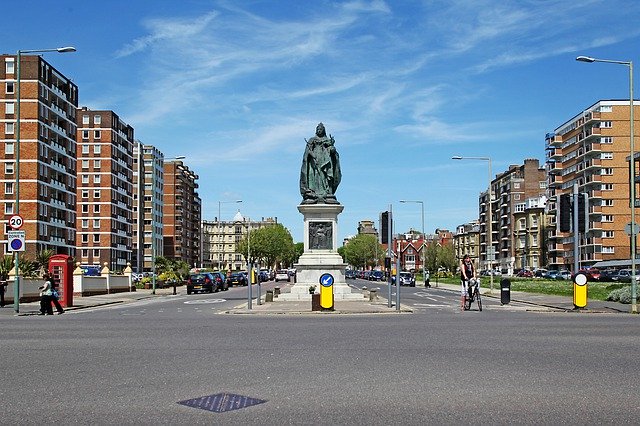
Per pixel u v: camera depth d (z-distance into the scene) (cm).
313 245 4328
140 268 14588
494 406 892
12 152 8706
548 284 7106
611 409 876
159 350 1486
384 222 3484
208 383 1066
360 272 15112
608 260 11181
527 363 1266
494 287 7288
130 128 13625
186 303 4322
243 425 797
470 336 1791
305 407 889
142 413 861
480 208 18875
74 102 10362
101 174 12044
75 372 1178
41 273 5312
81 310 3581
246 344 1600
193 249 19238
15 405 911
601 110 11669
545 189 15688
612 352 1429
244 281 9088
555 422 808
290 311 3064
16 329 2123
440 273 14038
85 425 802
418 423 802
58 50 3438
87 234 11981
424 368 1206
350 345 1570
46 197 9094
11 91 8762
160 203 16188
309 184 4444
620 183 11612
